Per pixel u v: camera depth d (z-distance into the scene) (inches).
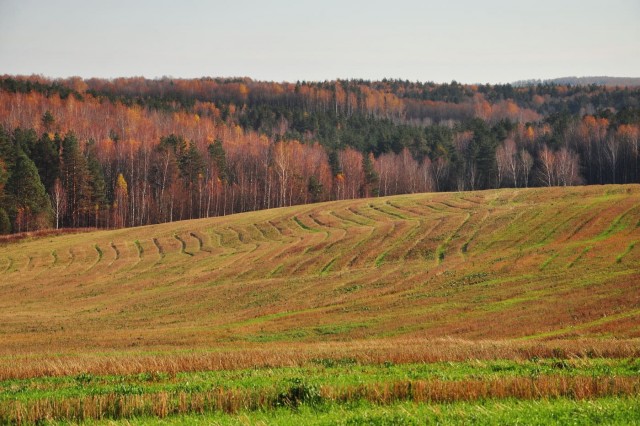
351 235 4402.1
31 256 4569.4
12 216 5698.8
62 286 3740.2
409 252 3791.8
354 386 930.1
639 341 1549.0
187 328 2596.0
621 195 4650.6
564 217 4023.1
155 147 7583.7
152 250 4616.1
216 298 3198.8
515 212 4397.1
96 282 3811.5
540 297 2492.6
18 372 1321.4
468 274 3070.9
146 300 3292.3
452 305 2564.0
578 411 745.0
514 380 916.0
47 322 2861.7
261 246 4429.1
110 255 4525.1
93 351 1964.8
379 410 799.1
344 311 2677.2
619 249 3093.0
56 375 1317.7
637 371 1080.2
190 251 4488.2
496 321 2233.0
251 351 1646.2
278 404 872.9
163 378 1199.6
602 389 869.8
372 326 2370.8
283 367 1306.6
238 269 3843.5
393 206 5477.4
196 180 7199.8
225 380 1119.6
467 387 886.4
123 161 7618.1
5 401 917.8
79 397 948.0
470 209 4886.8
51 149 6535.4
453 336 2096.5
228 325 2625.5
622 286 2456.9
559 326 2069.4
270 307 2906.0
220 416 824.9
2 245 5000.0
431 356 1366.9
